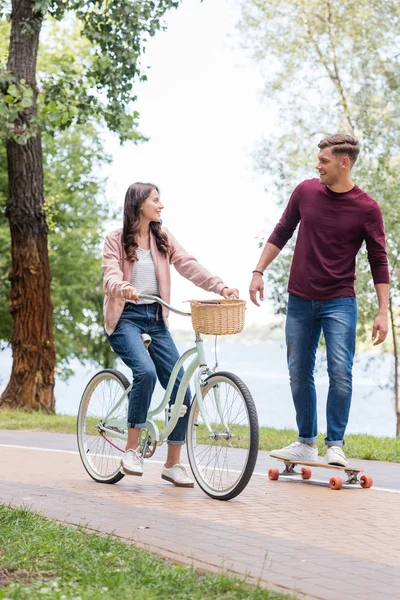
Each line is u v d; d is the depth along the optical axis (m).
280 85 23.27
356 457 10.55
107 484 8.03
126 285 7.60
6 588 4.34
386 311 8.55
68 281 38.28
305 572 4.89
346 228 8.41
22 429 15.43
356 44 22.83
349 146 8.34
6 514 5.89
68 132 37.62
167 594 4.34
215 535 5.77
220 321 7.27
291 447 8.59
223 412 7.37
